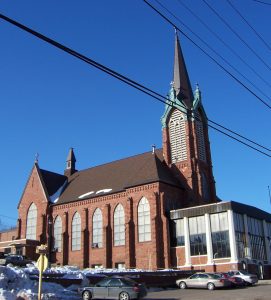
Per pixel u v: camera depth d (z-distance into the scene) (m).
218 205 59.41
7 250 75.81
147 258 63.41
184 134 74.38
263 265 60.78
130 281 31.14
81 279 36.97
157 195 65.62
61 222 79.00
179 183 71.56
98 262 71.12
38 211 82.50
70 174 90.81
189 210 62.38
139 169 72.62
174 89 78.12
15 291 27.31
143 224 66.00
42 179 84.88
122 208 70.94
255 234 62.16
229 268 56.00
